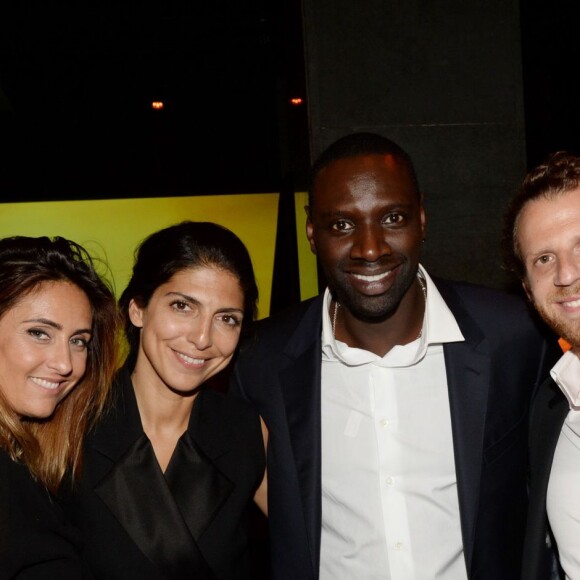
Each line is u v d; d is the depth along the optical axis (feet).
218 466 6.29
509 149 13.34
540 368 6.50
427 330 6.27
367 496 6.29
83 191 28.37
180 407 6.23
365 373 6.46
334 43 13.10
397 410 6.34
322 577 6.52
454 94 13.24
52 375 5.45
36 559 5.30
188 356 5.93
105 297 5.90
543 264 5.51
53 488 5.70
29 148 28.09
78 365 5.68
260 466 6.59
